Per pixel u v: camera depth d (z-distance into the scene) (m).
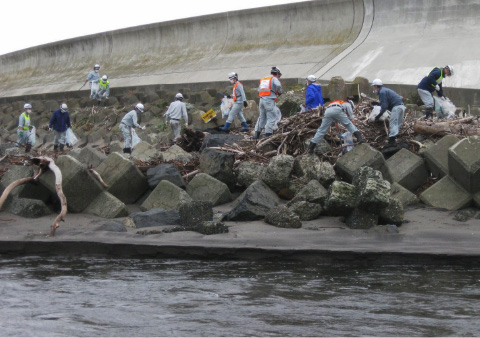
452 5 30.83
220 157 14.67
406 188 14.09
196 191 14.10
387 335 6.95
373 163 13.59
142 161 15.50
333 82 23.91
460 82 26.25
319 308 7.92
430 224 12.02
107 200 13.55
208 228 11.68
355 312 7.75
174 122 23.89
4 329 7.28
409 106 22.86
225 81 33.22
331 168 13.72
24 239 11.65
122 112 33.62
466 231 11.48
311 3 35.31
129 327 7.29
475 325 7.23
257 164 14.83
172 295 8.56
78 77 47.47
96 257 11.09
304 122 16.17
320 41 34.62
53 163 13.35
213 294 8.59
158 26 43.28
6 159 17.58
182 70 39.22
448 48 28.83
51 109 39.84
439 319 7.46
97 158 15.70
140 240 11.38
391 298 8.32
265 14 37.19
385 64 29.42
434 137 15.50
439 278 9.30
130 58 44.94
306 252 10.42
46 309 8.02
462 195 13.02
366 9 33.62
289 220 12.00
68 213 13.76
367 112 17.33
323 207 12.73
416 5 31.89
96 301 8.34
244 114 22.53
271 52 35.97
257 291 8.72
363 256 10.22
